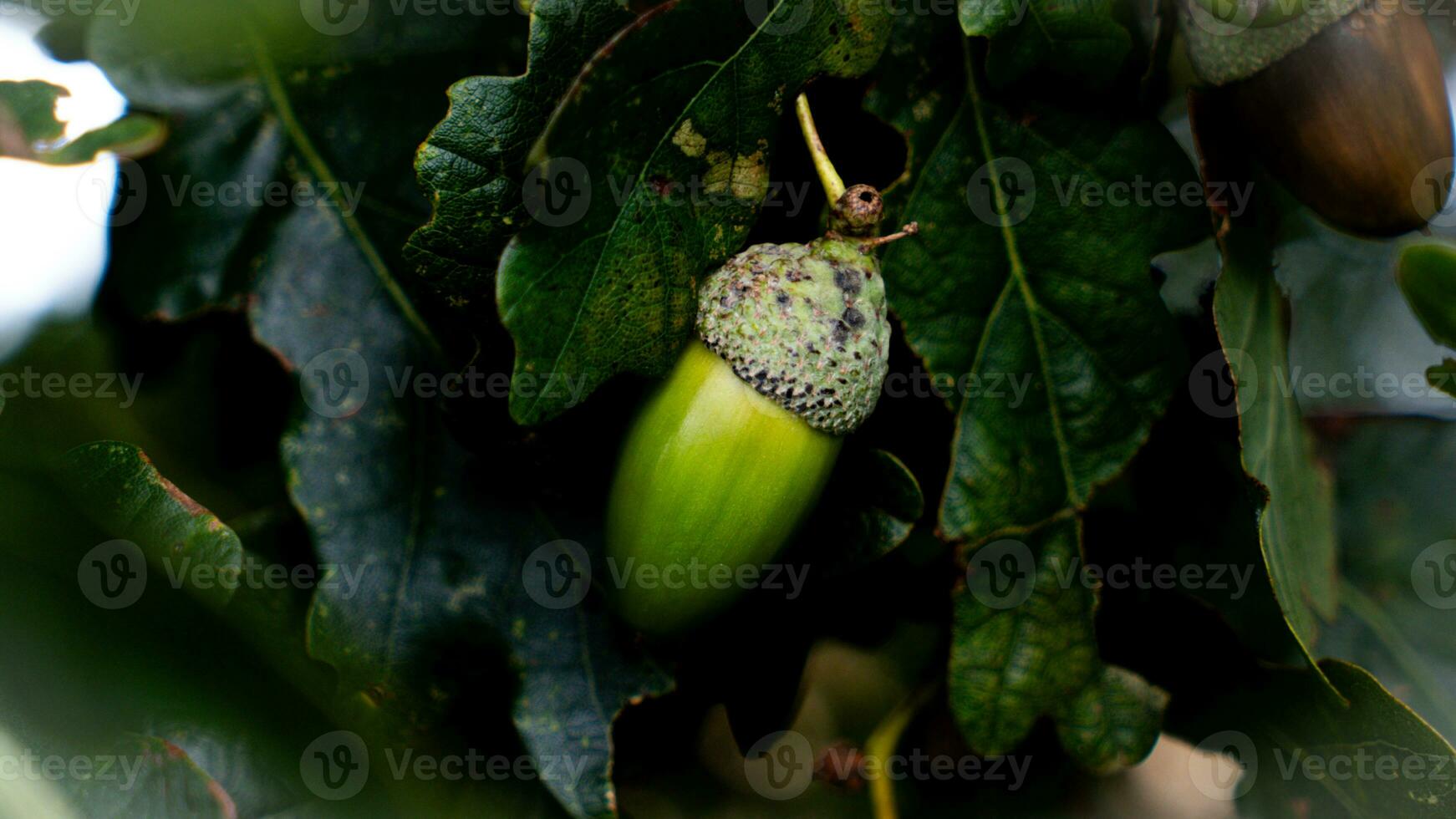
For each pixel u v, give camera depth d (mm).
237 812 236
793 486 237
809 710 279
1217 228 246
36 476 235
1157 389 249
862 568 246
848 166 245
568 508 250
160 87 243
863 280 238
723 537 236
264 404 256
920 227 244
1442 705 274
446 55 246
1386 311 270
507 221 229
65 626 233
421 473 247
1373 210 246
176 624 237
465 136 227
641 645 249
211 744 236
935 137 244
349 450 246
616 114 226
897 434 249
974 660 250
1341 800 258
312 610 243
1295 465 256
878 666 278
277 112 246
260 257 246
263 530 251
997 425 247
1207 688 260
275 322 246
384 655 245
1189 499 259
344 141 247
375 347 247
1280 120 244
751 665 255
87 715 231
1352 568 280
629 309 232
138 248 245
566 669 248
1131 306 248
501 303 225
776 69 232
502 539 249
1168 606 259
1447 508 279
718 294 237
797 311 235
